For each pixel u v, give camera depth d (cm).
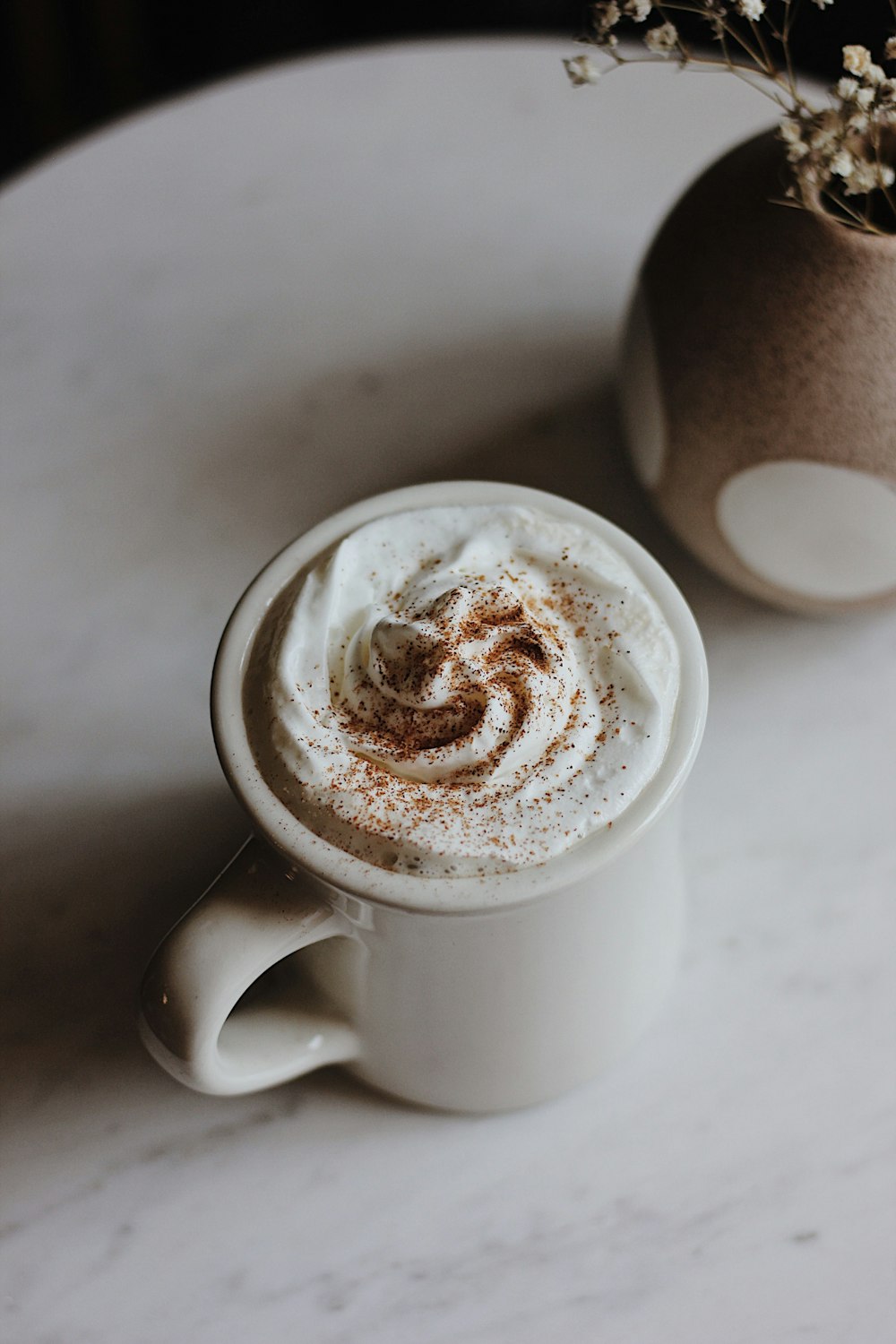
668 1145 40
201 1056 35
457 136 56
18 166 100
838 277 40
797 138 39
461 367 51
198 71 100
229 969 34
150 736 45
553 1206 39
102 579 48
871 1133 39
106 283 54
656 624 36
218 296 53
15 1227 39
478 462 49
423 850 33
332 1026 38
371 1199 39
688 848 44
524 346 52
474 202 55
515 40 59
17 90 98
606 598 36
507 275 53
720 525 44
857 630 47
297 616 36
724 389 41
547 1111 40
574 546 37
